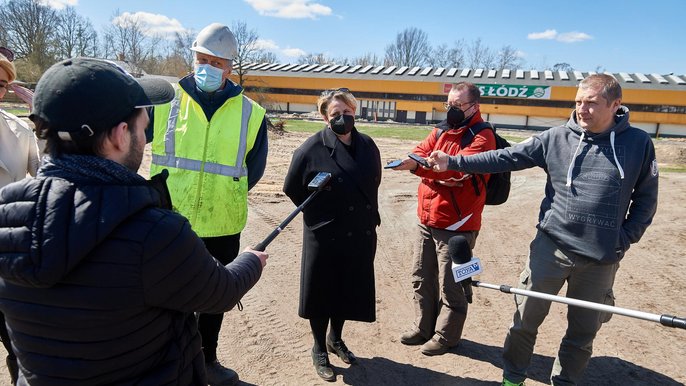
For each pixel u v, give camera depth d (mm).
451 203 3406
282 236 6375
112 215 1217
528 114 49750
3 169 2725
